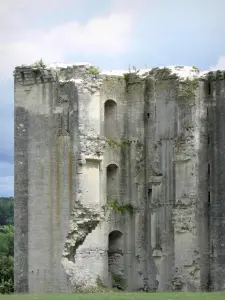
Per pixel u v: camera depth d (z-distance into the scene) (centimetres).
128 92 10550
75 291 9981
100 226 10231
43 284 10269
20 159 10494
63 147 10181
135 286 10400
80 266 10075
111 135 10500
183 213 9950
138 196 10444
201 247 9869
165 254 10156
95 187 10169
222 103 9825
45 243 10269
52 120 10281
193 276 9862
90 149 10125
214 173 9844
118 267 10462
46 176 10294
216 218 9819
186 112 9969
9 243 15562
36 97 10412
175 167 10050
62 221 10144
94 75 10219
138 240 10419
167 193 10150
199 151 9912
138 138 10456
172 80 10131
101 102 10369
